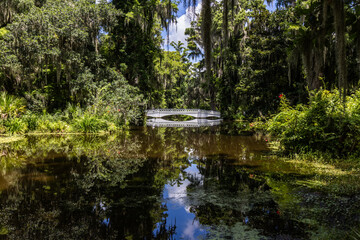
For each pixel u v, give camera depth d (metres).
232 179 3.66
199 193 3.07
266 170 4.12
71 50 13.02
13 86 13.44
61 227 2.18
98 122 10.83
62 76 14.53
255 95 14.41
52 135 9.59
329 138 4.64
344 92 3.14
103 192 3.12
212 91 28.47
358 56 3.37
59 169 4.33
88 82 13.18
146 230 2.12
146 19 18.27
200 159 5.20
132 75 18.23
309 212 2.43
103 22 14.52
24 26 11.56
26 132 10.12
